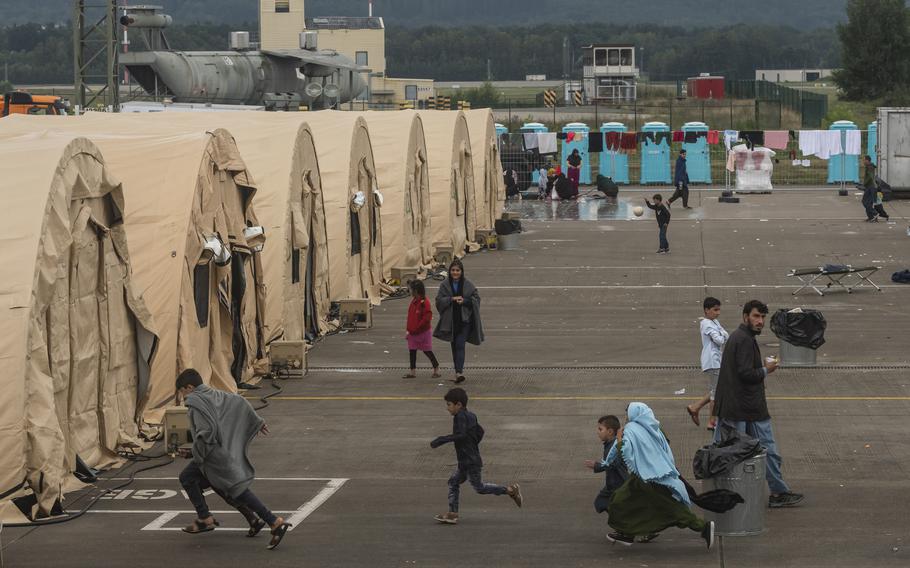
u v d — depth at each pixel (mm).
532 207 59500
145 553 14672
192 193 22469
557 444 19719
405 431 20750
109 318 19484
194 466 15289
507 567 13930
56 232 17734
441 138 44344
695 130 69938
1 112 58812
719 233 48156
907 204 57750
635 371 25297
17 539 15383
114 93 48562
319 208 30375
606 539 14914
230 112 33875
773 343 28016
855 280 36875
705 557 14164
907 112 59156
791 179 71875
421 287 24828
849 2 122188
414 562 14141
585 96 128500
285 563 14188
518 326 30844
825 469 17969
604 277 38469
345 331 30578
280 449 19703
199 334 22734
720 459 14828
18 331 16656
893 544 14492
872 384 23578
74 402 18344
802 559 14023
